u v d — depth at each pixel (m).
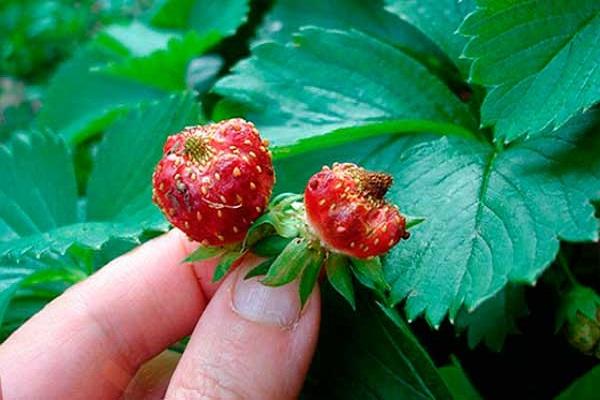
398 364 0.19
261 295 0.18
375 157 0.21
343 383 0.19
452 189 0.19
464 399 0.21
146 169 0.24
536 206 0.18
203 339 0.18
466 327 0.21
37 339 0.20
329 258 0.17
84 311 0.20
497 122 0.19
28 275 0.23
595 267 0.21
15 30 0.43
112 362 0.21
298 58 0.23
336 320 0.19
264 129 0.22
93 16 0.43
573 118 0.19
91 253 0.24
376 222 0.16
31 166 0.26
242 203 0.17
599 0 0.18
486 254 0.18
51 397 0.20
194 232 0.17
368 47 0.22
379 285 0.17
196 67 0.30
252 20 0.30
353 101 0.22
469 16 0.19
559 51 0.18
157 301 0.21
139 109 0.25
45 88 0.39
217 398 0.18
